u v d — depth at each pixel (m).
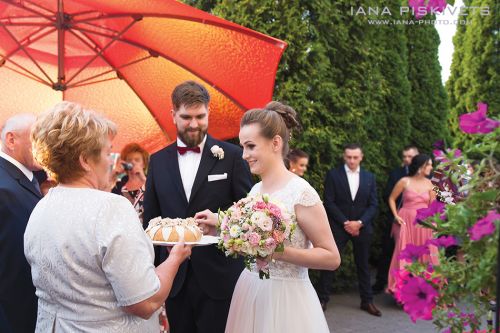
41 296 1.60
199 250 2.70
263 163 2.12
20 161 2.37
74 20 3.18
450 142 7.57
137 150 3.87
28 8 3.01
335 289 5.88
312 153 5.31
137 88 3.65
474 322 1.36
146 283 1.50
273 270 2.13
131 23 3.04
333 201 5.18
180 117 2.71
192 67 3.33
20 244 2.19
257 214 1.80
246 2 4.86
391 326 4.69
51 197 1.61
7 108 3.55
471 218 1.31
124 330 1.55
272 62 3.08
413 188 5.38
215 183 2.75
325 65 5.13
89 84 3.58
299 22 4.96
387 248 5.85
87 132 1.59
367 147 5.89
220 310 2.69
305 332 2.06
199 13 2.78
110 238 1.48
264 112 2.13
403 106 6.54
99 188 1.69
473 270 1.31
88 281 1.51
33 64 3.56
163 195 2.79
